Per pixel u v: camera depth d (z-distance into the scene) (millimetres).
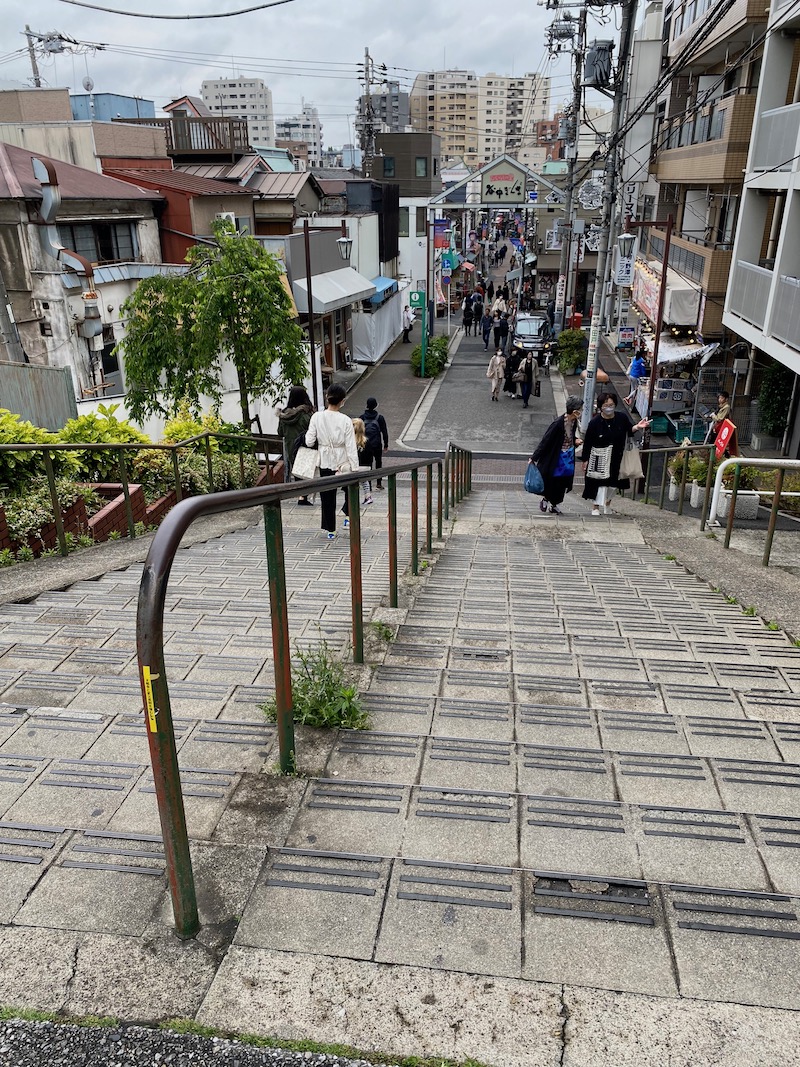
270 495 2377
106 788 2732
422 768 2951
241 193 24125
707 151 19266
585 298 44281
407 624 5020
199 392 15633
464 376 29562
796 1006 1903
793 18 13445
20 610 5137
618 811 2672
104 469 9367
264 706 3277
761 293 14586
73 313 15859
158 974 1945
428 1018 1846
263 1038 1785
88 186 18203
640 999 1908
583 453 11023
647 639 5012
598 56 16641
